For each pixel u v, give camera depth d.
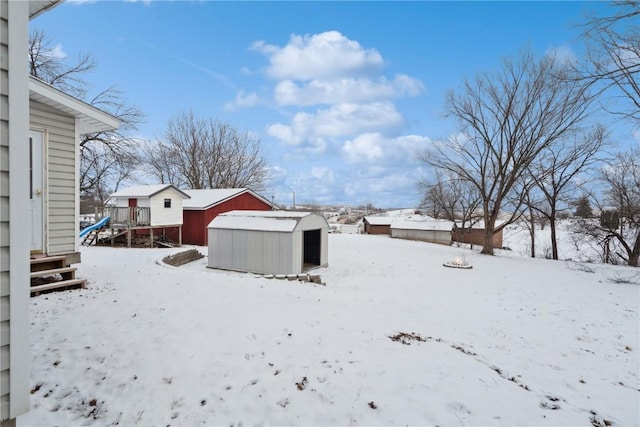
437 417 2.62
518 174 19.25
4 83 1.84
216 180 31.78
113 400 2.81
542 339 5.45
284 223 11.62
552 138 18.06
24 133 1.92
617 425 2.82
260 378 3.10
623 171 17.44
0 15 1.83
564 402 3.14
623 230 17.95
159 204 18.14
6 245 1.84
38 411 2.65
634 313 7.36
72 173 5.88
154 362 3.34
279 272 11.46
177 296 5.67
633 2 7.48
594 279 11.79
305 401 2.78
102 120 6.08
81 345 3.62
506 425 2.59
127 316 4.50
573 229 20.34
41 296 5.11
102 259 11.82
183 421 2.57
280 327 4.38
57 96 5.45
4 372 1.84
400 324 5.26
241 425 2.52
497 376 3.53
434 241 30.75
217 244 12.87
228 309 5.07
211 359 3.41
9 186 1.86
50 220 5.57
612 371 4.25
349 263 14.41
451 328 5.61
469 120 20.23
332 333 4.31
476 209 32.50
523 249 31.31
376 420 2.56
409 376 3.23
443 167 21.31
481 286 10.23
